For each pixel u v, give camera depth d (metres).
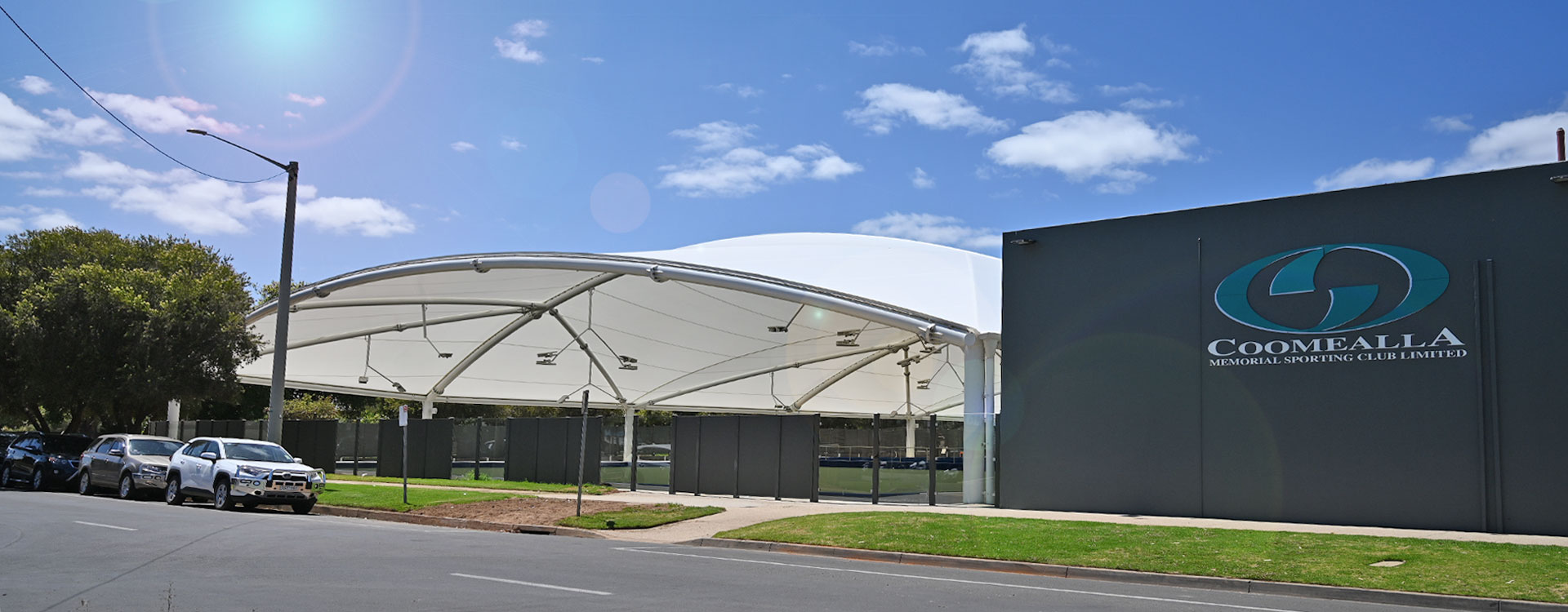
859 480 33.66
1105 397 23.06
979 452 25.61
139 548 15.29
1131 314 22.95
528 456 34.84
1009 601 11.67
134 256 37.12
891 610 10.80
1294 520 20.58
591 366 48.62
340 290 37.16
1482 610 11.94
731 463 28.81
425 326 42.28
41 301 34.22
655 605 10.66
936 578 13.75
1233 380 21.56
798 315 38.09
